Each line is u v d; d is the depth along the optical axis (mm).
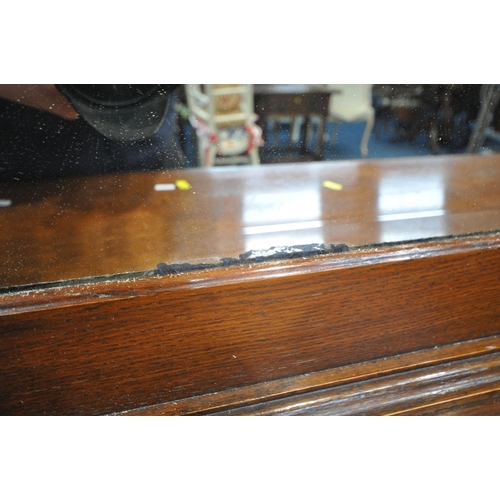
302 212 549
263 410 505
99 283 406
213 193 583
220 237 483
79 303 401
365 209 565
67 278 407
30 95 403
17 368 417
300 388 512
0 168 448
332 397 522
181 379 474
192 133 466
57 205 474
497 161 702
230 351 473
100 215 505
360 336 515
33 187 468
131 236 463
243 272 434
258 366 494
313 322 485
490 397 574
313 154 491
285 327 478
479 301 538
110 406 467
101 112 430
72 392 447
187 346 456
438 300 520
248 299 449
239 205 557
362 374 530
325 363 521
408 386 543
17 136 429
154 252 439
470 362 564
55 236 453
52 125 428
